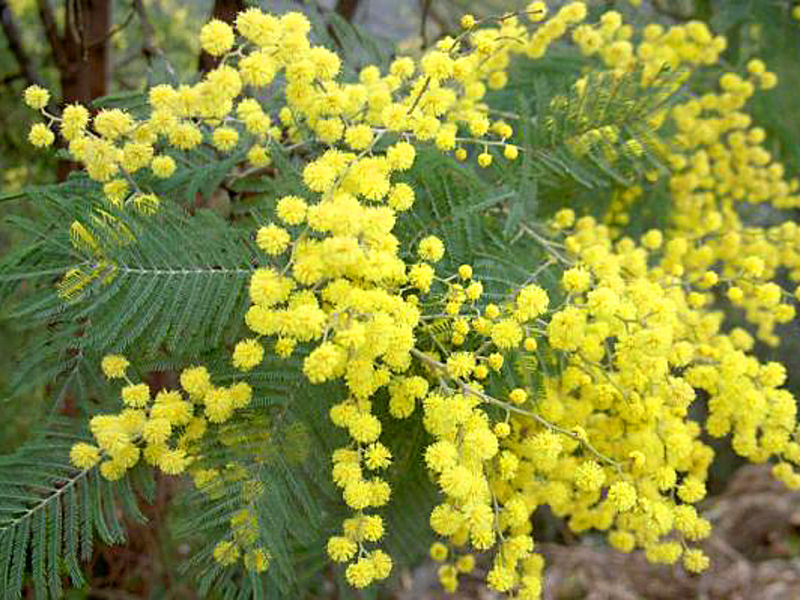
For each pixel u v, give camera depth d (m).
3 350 0.40
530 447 0.19
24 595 0.21
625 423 0.21
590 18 0.30
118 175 0.20
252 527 0.17
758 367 0.22
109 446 0.16
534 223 0.24
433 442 0.19
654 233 0.27
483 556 0.46
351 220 0.16
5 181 0.48
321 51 0.19
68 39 0.35
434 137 0.21
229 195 0.24
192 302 0.17
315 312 0.15
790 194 0.36
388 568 0.17
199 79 0.25
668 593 0.57
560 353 0.20
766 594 0.56
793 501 0.64
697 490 0.20
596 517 0.23
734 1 0.32
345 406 0.17
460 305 0.18
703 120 0.31
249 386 0.17
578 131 0.24
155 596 0.42
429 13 0.42
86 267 0.16
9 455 0.18
